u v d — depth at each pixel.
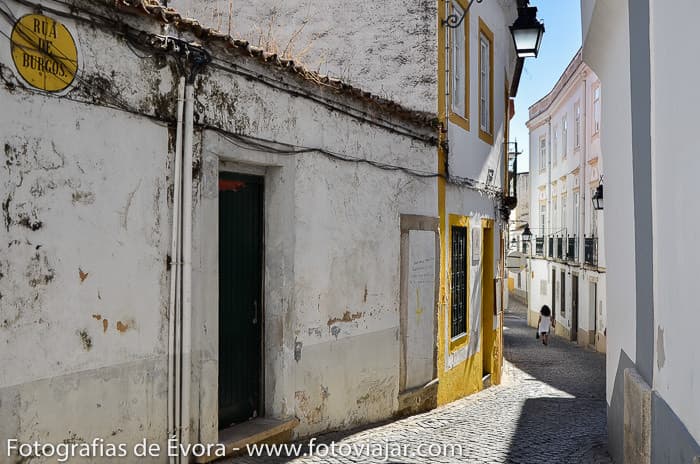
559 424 9.03
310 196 6.59
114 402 4.42
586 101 24.03
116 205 4.44
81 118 4.18
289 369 6.32
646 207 5.22
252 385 6.29
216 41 5.27
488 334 13.45
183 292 4.92
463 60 11.16
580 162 24.92
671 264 4.27
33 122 3.87
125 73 4.50
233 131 5.55
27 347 3.83
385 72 9.90
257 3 10.33
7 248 3.72
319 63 9.70
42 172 3.93
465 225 11.23
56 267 4.01
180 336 4.91
